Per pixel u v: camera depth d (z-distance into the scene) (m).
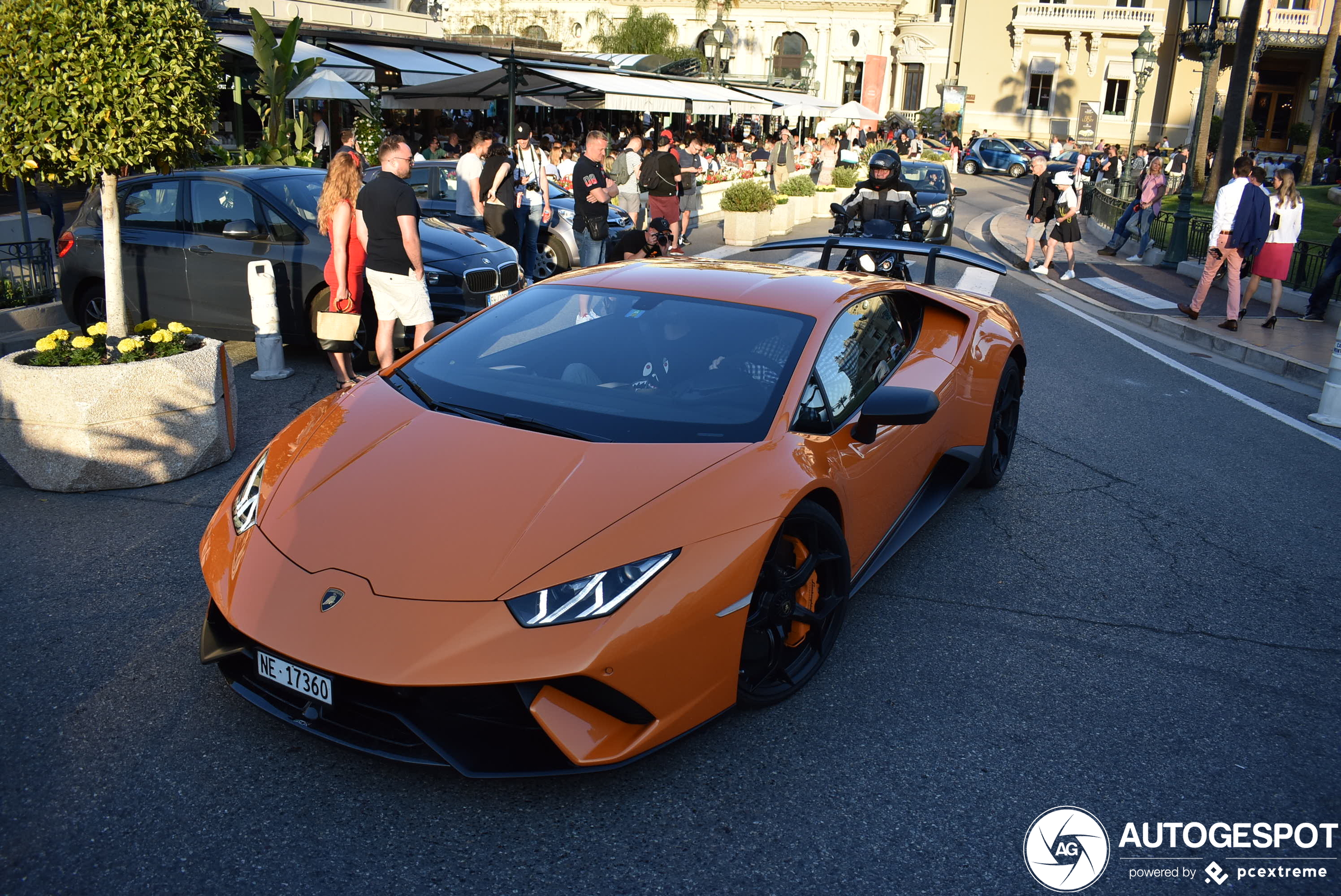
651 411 3.04
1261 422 6.81
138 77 5.44
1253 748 2.94
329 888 2.20
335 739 2.47
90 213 7.48
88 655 3.11
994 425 4.82
